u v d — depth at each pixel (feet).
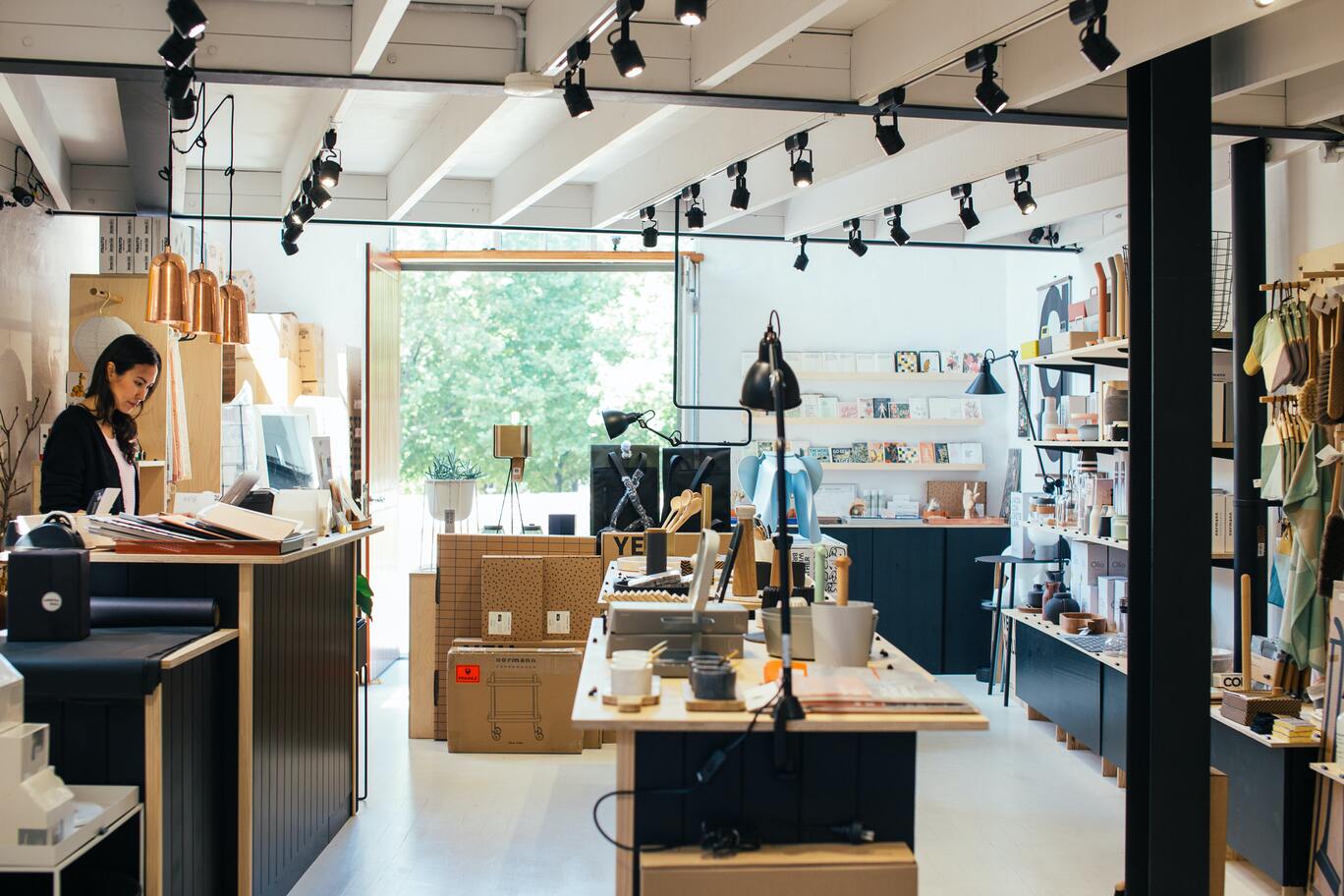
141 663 9.91
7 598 10.67
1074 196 21.47
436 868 14.47
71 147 19.95
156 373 16.58
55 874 8.50
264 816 12.50
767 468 14.73
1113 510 19.72
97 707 10.08
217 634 11.32
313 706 14.53
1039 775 19.03
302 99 17.16
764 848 8.27
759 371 9.14
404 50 13.42
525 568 20.56
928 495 28.14
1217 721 15.08
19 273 20.03
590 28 11.62
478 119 16.33
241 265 27.89
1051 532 21.91
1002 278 28.53
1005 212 23.36
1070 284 24.47
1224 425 17.97
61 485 15.53
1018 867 14.79
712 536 9.95
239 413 21.80
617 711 8.32
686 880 7.88
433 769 19.10
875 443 28.04
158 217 21.11
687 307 28.19
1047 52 13.35
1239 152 16.76
